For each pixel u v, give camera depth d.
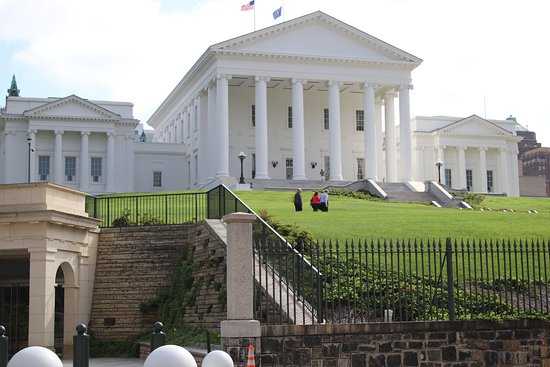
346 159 89.94
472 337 19.30
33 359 11.80
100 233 30.56
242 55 79.75
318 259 19.56
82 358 14.23
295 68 81.38
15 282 30.22
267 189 70.25
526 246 21.19
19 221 25.55
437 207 54.28
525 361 19.50
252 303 18.45
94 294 29.89
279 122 88.62
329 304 20.95
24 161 87.06
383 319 20.33
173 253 29.97
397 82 84.25
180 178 95.00
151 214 37.44
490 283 23.23
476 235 32.50
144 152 93.69
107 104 90.75
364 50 83.12
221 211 29.84
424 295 20.48
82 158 87.69
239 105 87.56
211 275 26.36
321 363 18.47
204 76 84.88
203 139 86.25
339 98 84.44
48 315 25.53
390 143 86.94
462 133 101.75
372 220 36.84
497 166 104.25
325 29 82.44
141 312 29.34
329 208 46.94
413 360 18.91
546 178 127.38
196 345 23.75
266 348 18.25
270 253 20.69
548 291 23.20
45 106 86.25
